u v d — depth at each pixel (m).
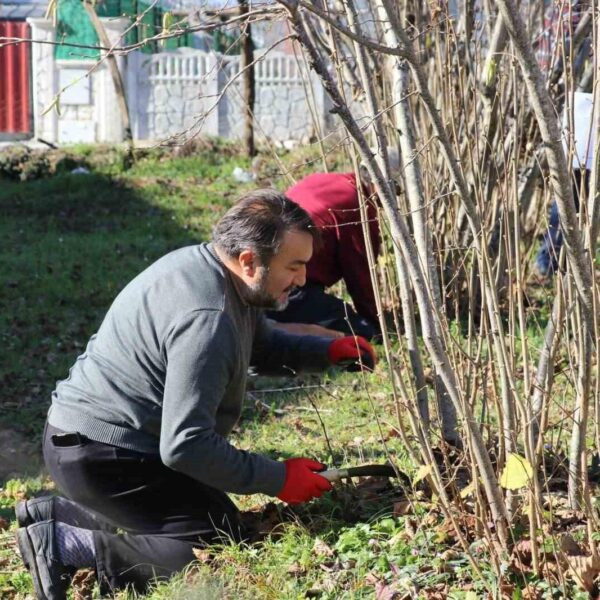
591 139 2.83
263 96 15.37
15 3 18.89
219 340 3.12
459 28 4.20
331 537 3.43
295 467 3.36
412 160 3.21
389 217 2.88
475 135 3.46
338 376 5.62
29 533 3.28
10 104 18.94
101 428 3.27
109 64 14.01
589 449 3.78
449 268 4.41
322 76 2.62
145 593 3.36
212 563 3.31
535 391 3.49
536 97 2.44
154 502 3.34
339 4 3.83
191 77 15.79
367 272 5.26
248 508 3.84
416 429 3.21
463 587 3.02
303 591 3.14
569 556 3.02
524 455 3.22
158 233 10.34
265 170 12.22
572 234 2.61
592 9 2.81
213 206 11.28
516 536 3.15
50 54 16.83
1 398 6.04
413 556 3.20
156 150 13.32
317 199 5.17
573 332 2.99
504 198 2.98
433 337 2.94
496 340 3.00
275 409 5.26
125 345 3.25
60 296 8.02
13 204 11.77
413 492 3.43
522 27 2.37
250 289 3.22
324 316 5.40
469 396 3.31
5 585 3.54
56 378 6.36
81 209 11.48
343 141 3.33
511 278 2.99
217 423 3.42
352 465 4.18
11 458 5.21
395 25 2.56
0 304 7.86
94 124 16.83
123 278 8.52
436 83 5.14
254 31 13.80
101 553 3.29
